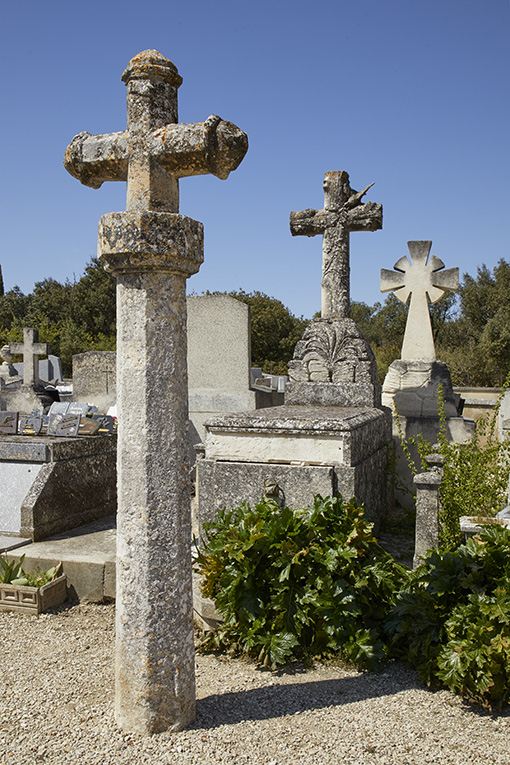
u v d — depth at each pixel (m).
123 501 3.11
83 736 3.17
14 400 12.92
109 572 5.52
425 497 5.21
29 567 5.75
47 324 38.47
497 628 3.59
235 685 3.82
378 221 7.54
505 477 6.11
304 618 4.15
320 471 5.27
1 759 3.00
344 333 7.32
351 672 4.04
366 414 6.34
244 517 4.67
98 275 44.66
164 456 3.10
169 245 3.03
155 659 3.10
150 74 3.10
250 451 5.58
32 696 3.73
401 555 5.89
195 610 4.68
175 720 3.16
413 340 8.78
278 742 3.12
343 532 4.43
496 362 30.03
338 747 3.09
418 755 3.04
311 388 7.37
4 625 5.08
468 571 4.03
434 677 3.81
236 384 10.60
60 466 6.66
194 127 3.01
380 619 4.33
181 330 3.20
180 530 3.16
